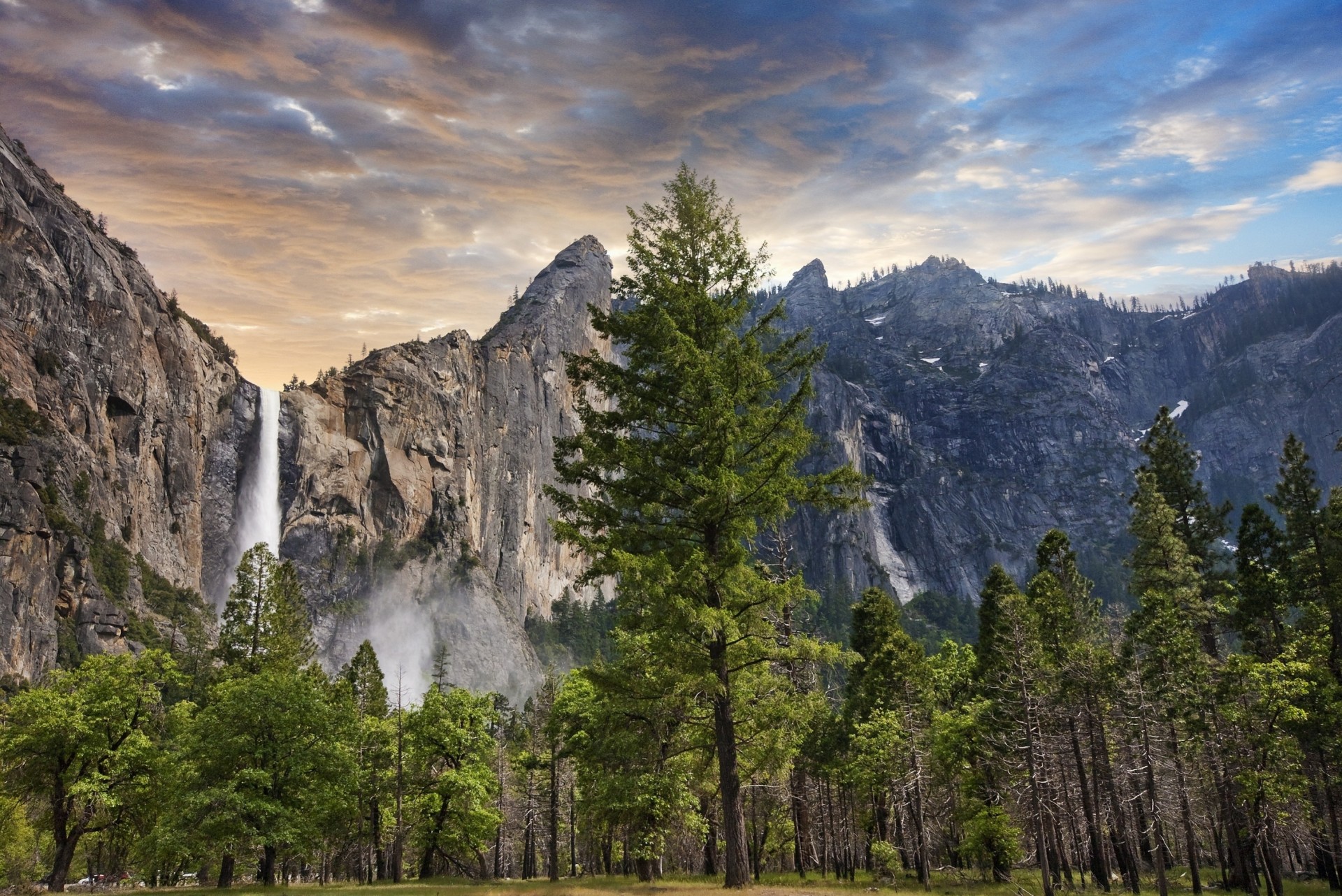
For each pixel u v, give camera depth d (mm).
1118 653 42875
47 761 39438
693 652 23484
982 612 55406
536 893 29359
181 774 38250
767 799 49562
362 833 52344
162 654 43625
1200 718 37375
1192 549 52719
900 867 45469
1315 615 44156
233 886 41094
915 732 42469
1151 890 41281
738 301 26453
